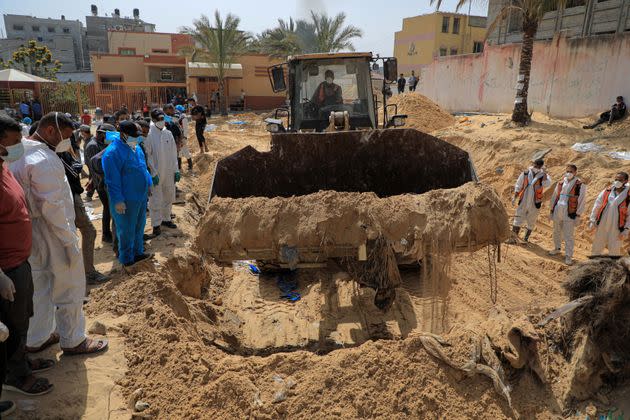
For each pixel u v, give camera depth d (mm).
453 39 40469
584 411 3623
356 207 4078
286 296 6176
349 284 6312
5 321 3041
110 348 4105
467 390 3590
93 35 63781
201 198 10703
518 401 3631
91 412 3367
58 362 3867
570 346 3994
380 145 5820
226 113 31578
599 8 17688
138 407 3416
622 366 3781
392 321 5410
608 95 15219
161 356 3902
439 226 4008
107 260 6289
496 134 14492
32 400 3400
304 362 3799
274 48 35875
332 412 3371
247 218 4156
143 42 43188
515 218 8938
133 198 5543
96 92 31531
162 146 7316
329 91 7957
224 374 3648
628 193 7223
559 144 12406
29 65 36938
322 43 34062
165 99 34656
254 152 5758
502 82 20094
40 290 3785
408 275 6477
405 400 3477
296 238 4059
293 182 5926
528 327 3926
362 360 3719
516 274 7059
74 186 5324
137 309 4754
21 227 3100
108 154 5395
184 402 3492
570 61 16547
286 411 3383
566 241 7805
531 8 13891
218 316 5605
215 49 30688
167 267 5770
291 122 8062
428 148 5707
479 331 4066
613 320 3797
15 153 3082
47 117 3600
